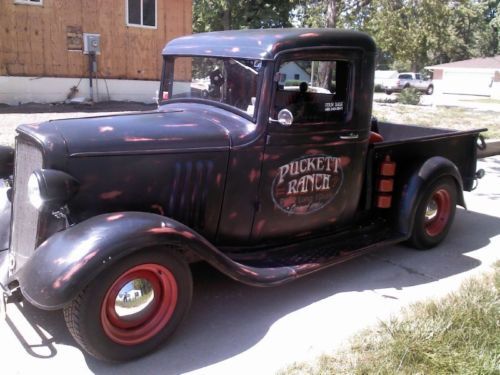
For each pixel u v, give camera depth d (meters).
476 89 42.19
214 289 3.95
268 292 3.94
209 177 3.50
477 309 3.45
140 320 3.03
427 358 2.94
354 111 4.00
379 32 17.73
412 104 23.14
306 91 3.72
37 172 2.93
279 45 3.52
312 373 2.89
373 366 2.90
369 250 4.18
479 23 53.22
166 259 2.99
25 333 3.27
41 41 13.76
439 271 4.45
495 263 4.52
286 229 3.96
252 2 29.59
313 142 3.83
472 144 5.34
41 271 2.71
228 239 3.75
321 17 17.06
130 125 3.40
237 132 3.57
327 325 3.48
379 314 3.63
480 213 6.29
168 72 4.38
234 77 3.72
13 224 3.44
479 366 2.87
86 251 2.69
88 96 14.79
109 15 14.70
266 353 3.15
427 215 4.79
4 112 12.01
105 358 2.93
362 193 4.45
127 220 2.88
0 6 13.01
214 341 3.26
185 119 3.68
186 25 16.25
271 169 3.70
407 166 4.64
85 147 3.10
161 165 3.33
